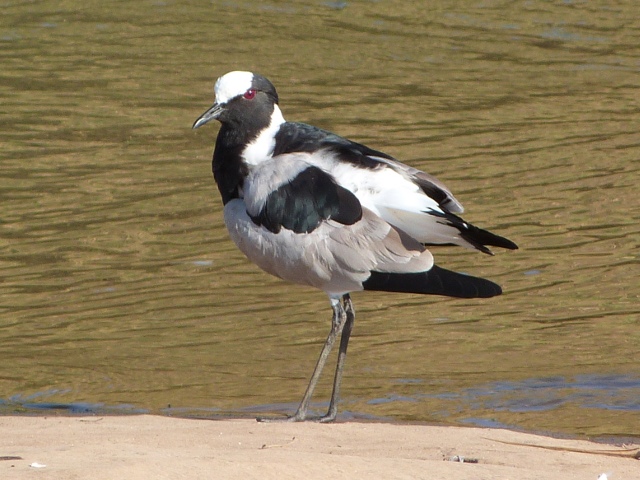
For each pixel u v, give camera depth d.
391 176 11.00
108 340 13.67
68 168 19.31
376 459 8.65
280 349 13.49
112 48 25.70
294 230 11.03
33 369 12.80
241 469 7.94
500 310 14.67
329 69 24.72
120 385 12.38
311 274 11.11
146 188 18.55
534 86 24.05
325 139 11.52
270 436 9.80
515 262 16.09
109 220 17.31
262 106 11.64
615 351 13.37
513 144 20.73
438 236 10.88
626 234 16.94
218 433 9.89
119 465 7.82
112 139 20.64
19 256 16.03
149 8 28.47
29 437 9.47
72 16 27.73
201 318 14.35
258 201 11.22
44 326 14.02
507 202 18.09
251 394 12.16
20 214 17.44
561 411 11.63
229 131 11.70
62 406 11.74
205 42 26.23
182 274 15.66
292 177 11.12
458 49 26.31
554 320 14.33
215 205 17.98
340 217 10.91
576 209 17.86
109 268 15.77
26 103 22.34
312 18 28.16
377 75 24.45
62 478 7.48
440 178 19.00
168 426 10.24
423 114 22.22
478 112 22.42
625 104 23.08
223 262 16.09
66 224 17.12
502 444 9.84
